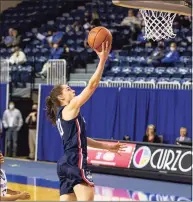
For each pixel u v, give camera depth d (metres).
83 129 5.34
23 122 17.91
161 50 16.89
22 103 17.91
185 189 11.54
